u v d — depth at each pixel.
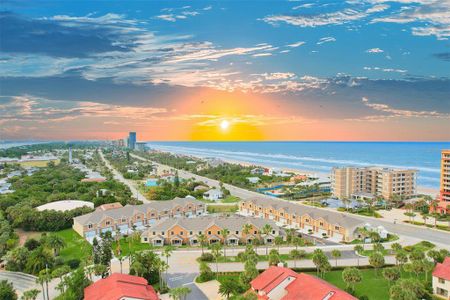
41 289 104.94
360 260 124.56
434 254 111.81
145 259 107.56
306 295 80.31
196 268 120.19
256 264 111.62
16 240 143.12
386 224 177.00
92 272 105.19
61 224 167.62
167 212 185.12
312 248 139.50
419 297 87.06
